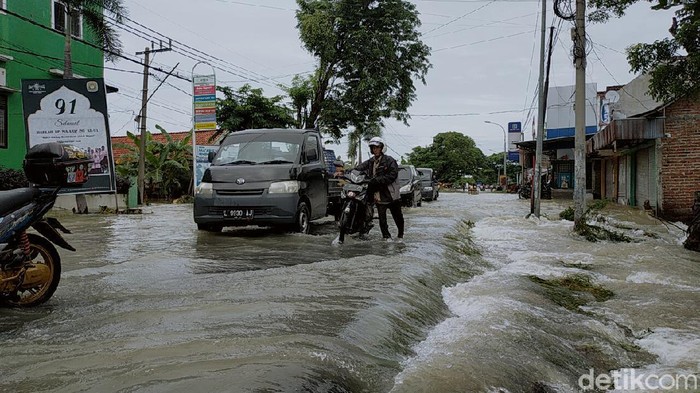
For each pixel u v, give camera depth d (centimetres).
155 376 259
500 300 509
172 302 425
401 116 2650
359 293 450
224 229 997
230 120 2656
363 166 879
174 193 2778
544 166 4059
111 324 364
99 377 262
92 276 543
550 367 354
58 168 438
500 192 5278
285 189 884
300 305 406
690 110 1499
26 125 1256
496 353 353
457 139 7456
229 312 386
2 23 1634
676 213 1513
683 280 685
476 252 907
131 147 2755
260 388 237
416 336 387
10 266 407
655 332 465
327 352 296
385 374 297
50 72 1802
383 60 2495
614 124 1500
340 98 2611
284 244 793
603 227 1210
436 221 1222
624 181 2162
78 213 1502
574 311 529
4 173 1368
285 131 1014
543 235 1179
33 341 329
